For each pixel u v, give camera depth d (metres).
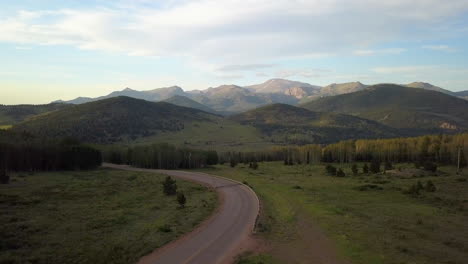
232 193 70.06
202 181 96.19
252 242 33.28
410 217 49.50
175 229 37.97
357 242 33.44
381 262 27.86
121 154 180.25
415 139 180.38
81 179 98.06
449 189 79.75
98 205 54.62
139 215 46.97
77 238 34.28
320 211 49.66
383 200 64.50
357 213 50.12
